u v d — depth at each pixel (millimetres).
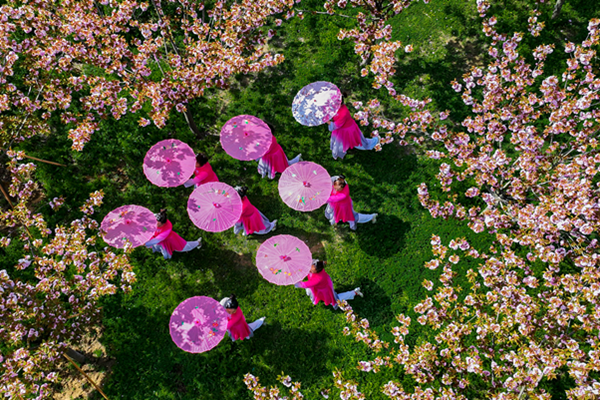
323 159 10539
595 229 6906
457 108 10875
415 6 12172
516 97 8719
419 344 8680
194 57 9125
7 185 10484
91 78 9070
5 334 6895
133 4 9414
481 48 11547
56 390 8578
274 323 9031
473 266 9305
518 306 6859
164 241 9070
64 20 9250
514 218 7637
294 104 9719
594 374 8008
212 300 7707
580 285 6723
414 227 9758
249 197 10250
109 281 9492
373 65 8812
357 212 9906
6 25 9078
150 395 8508
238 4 9922
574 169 7176
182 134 10898
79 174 10594
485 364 8359
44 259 7609
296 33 12070
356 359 8641
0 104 8492
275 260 8086
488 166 7965
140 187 10430
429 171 10234
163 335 8969
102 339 8977
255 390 7645
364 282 9328
